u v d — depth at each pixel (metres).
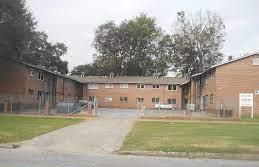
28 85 50.44
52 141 18.53
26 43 48.22
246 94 45.97
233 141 18.20
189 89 70.56
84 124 28.41
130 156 14.74
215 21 83.25
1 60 49.03
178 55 86.38
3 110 43.59
